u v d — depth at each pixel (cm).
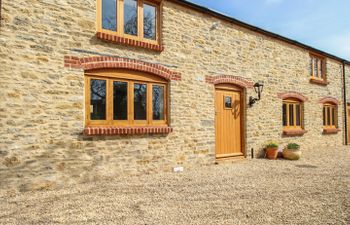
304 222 368
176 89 702
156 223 362
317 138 1182
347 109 1406
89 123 567
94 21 576
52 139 517
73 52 546
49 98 516
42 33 513
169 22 695
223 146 830
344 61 1366
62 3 538
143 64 641
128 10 639
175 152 695
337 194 496
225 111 840
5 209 409
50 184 512
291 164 798
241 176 636
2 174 468
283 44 1025
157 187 535
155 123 672
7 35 479
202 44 764
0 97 469
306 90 1127
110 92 600
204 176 632
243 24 859
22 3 494
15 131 480
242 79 866
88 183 553
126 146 611
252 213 401
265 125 940
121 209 413
